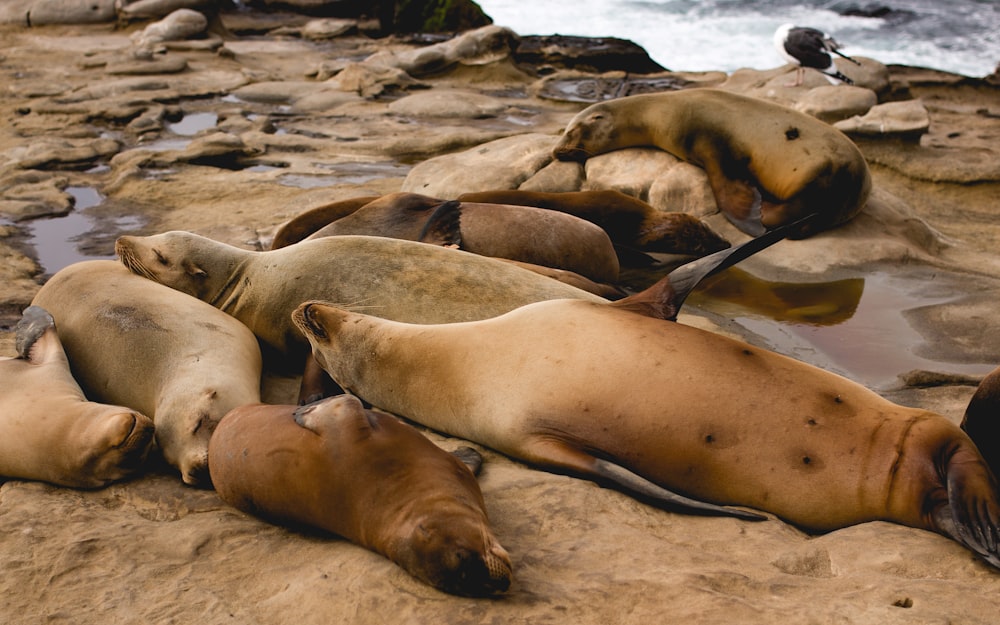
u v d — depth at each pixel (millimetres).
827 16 30828
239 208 10453
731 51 28781
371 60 18891
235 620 3369
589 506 4062
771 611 3174
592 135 9805
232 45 23203
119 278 6125
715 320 7207
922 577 3432
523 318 4809
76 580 3719
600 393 4355
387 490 3643
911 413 3967
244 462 4055
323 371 5660
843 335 6902
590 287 6566
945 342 6734
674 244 8461
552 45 21125
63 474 4605
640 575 3441
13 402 4840
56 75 18719
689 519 3998
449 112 15656
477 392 4711
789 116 9180
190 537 3980
